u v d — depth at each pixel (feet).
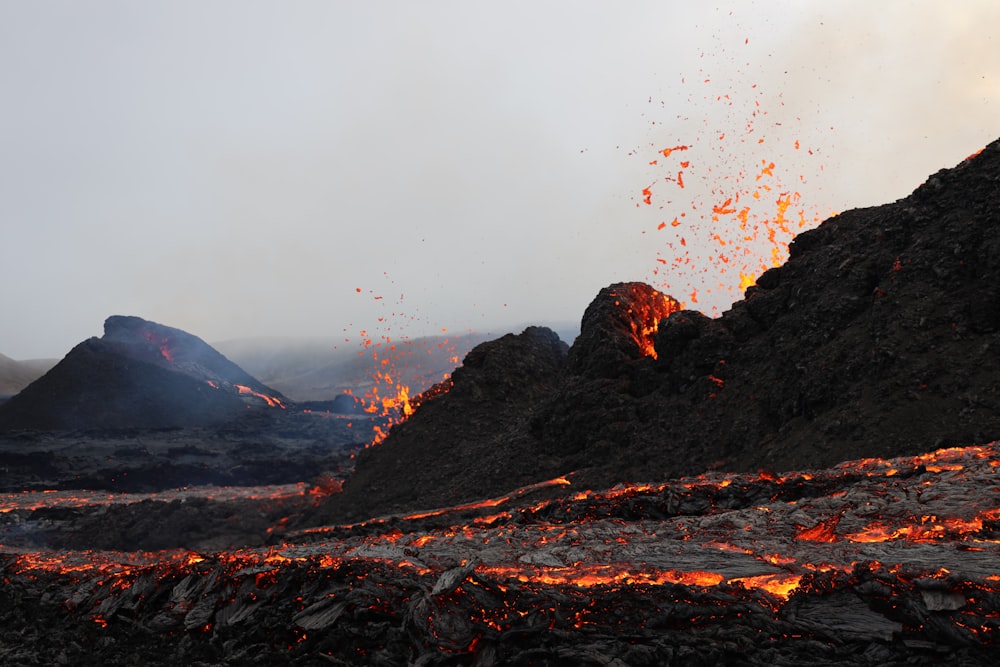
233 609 51.47
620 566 41.96
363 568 48.57
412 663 40.14
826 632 32.96
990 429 78.33
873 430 86.38
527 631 38.55
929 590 31.71
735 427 106.52
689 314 131.95
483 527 68.90
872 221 115.96
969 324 92.32
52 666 53.36
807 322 111.04
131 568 64.13
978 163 105.40
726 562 40.37
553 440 128.26
